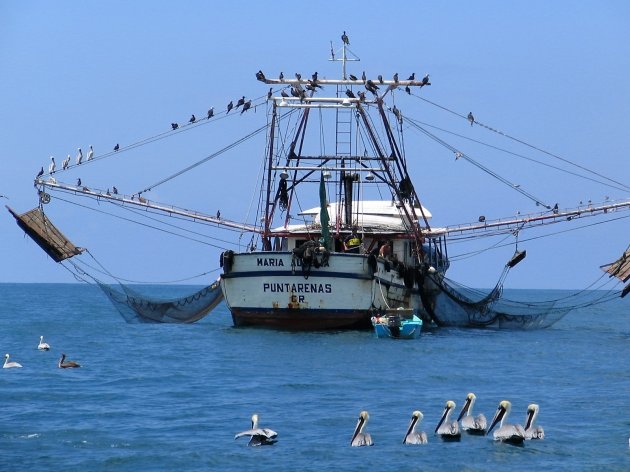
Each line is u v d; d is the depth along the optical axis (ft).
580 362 190.08
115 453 107.24
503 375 167.73
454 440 111.86
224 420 123.95
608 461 103.91
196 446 109.91
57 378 161.07
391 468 100.99
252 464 102.73
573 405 136.36
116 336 235.81
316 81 230.07
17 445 110.63
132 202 238.68
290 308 211.20
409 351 194.49
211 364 176.65
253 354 187.62
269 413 128.47
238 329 221.46
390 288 222.48
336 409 131.54
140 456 105.70
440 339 225.15
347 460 103.71
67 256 229.86
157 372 167.94
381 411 130.21
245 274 213.25
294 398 140.46
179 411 130.00
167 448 108.99
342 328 214.90
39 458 105.40
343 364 175.42
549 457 105.19
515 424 112.68
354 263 208.03
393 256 230.48
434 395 144.15
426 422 123.13
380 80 231.50
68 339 230.27
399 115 235.61
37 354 197.57
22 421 123.13
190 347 206.49
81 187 237.66
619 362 190.49
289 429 118.42
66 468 101.71
